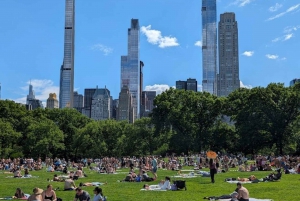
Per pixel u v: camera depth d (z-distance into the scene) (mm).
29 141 102562
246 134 89188
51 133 104125
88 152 110750
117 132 114062
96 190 20625
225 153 94188
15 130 103312
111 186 31828
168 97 105312
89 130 112250
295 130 89188
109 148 112812
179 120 100688
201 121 102562
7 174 48438
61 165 56281
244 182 33000
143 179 36719
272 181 33344
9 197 25391
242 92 101125
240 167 47594
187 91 106188
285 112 89188
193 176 40625
